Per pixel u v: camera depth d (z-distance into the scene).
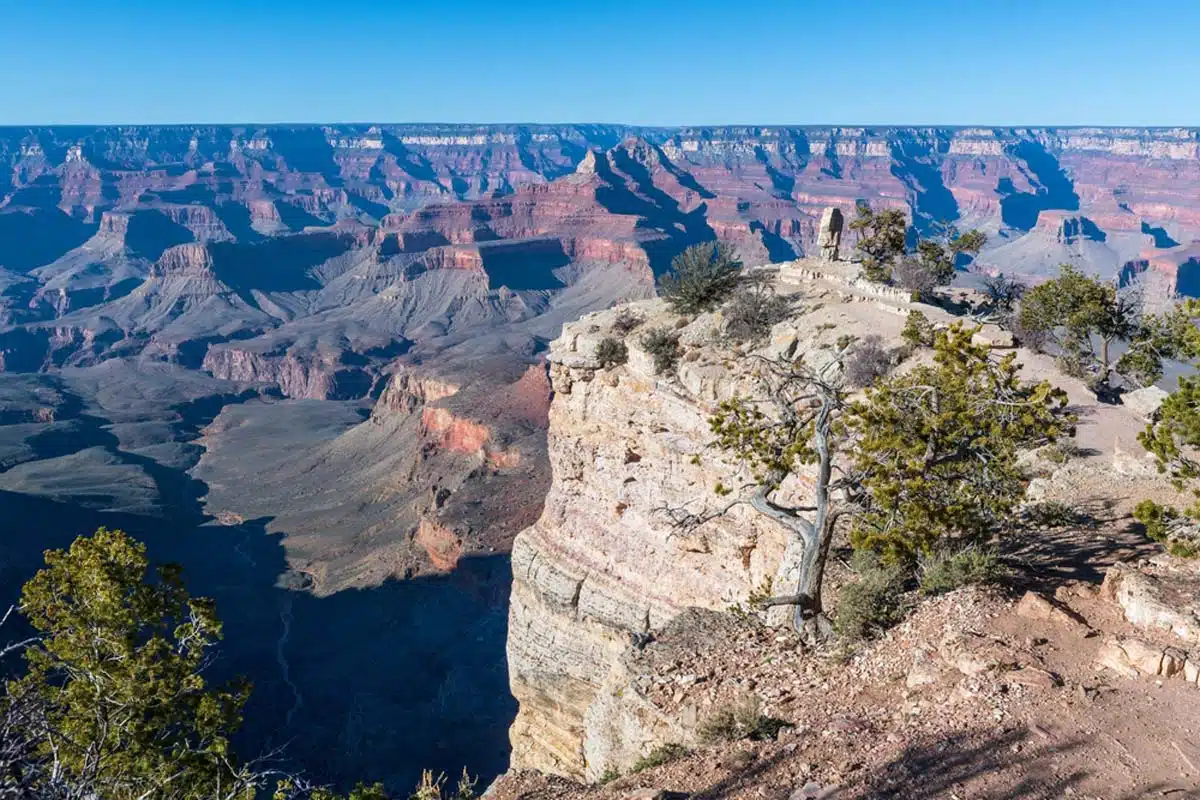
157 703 19.48
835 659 18.36
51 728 13.65
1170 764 12.26
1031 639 15.96
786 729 15.82
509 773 19.73
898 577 20.34
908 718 14.66
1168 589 16.31
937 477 20.16
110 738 17.44
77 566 19.45
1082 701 13.84
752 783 13.83
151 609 20.14
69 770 15.94
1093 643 15.65
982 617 17.00
